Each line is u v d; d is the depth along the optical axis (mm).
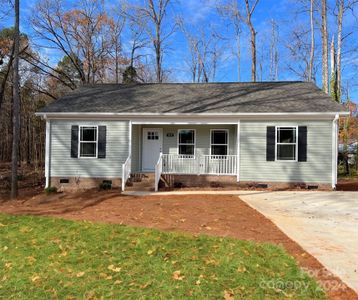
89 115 16406
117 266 5441
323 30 24719
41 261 5781
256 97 17406
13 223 8602
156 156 18016
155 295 4418
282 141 15625
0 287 4840
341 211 10109
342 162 27250
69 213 10414
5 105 33188
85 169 16672
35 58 27500
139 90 19656
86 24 31781
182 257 5750
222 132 17625
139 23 34406
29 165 33344
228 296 4336
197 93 18719
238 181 15930
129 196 13750
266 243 6488
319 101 16109
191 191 14898
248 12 29891
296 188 15328
